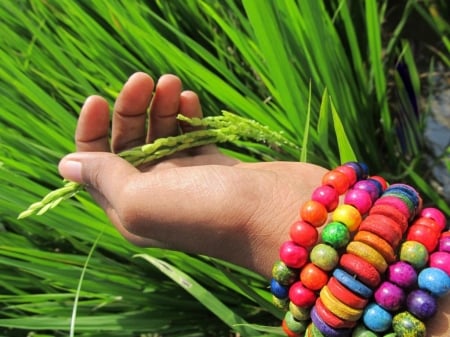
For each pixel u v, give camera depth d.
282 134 0.57
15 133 0.59
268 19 0.49
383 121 0.64
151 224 0.37
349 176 0.35
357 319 0.32
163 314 0.58
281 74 0.52
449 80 0.73
